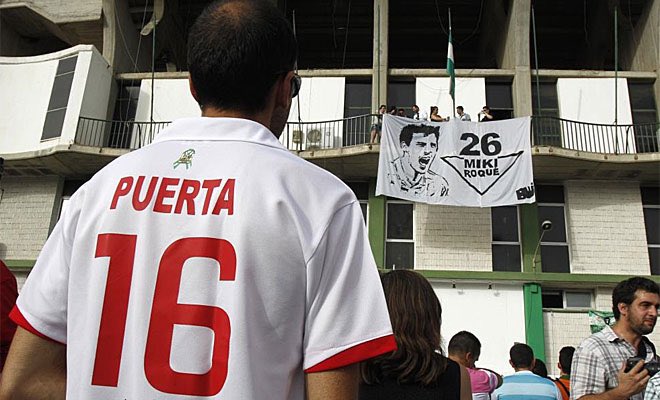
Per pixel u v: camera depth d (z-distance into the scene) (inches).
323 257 59.9
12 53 1025.5
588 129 856.9
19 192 885.8
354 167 831.7
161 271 60.2
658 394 140.6
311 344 58.3
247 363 56.1
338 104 878.4
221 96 69.1
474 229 808.3
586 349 183.0
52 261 67.2
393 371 122.6
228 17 69.1
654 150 849.5
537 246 794.2
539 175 829.8
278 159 64.5
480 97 879.1
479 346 225.9
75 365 60.5
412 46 1197.7
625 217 812.6
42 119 870.4
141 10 1013.8
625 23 970.1
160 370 57.3
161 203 63.2
